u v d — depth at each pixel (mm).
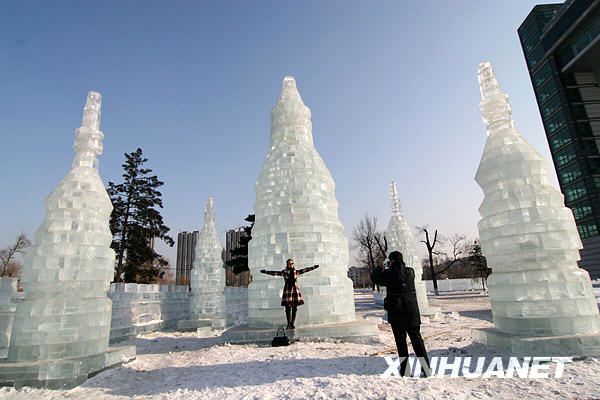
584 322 6430
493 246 7512
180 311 20156
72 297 7176
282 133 12359
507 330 6992
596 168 55625
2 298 8008
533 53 67000
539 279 6730
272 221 10930
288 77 13352
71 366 6328
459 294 40500
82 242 7551
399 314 5676
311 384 5281
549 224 6945
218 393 5223
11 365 6301
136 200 34156
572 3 55500
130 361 8148
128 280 33188
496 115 8234
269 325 10125
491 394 4609
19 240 41344
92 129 8664
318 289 10273
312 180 11430
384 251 49750
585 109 58844
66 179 8016
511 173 7379
